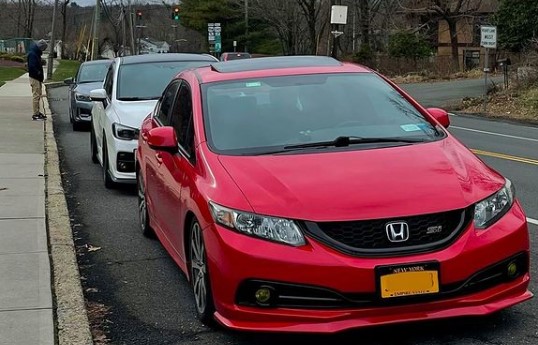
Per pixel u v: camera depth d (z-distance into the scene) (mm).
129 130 10484
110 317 5734
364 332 5172
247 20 67875
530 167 12633
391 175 5062
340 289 4582
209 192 5137
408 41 47500
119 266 7148
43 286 6184
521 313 5449
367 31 50094
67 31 101000
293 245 4664
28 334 5184
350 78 6617
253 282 4707
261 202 4844
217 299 4949
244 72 6656
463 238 4770
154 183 7105
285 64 6898
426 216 4730
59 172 11922
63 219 8625
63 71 53938
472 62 50406
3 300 5852
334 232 4680
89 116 18938
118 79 11648
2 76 41375
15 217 8664
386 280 4590
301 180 5016
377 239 4672
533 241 7488
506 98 26219
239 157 5492
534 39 29516
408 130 5996
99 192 10914
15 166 12398
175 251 6258
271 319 4707
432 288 4645
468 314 4773
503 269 4930
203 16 71375
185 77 7012
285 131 5898
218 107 6156
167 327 5473
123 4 87438
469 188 5004
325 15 58906
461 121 22125
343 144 5691
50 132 17312
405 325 5234
